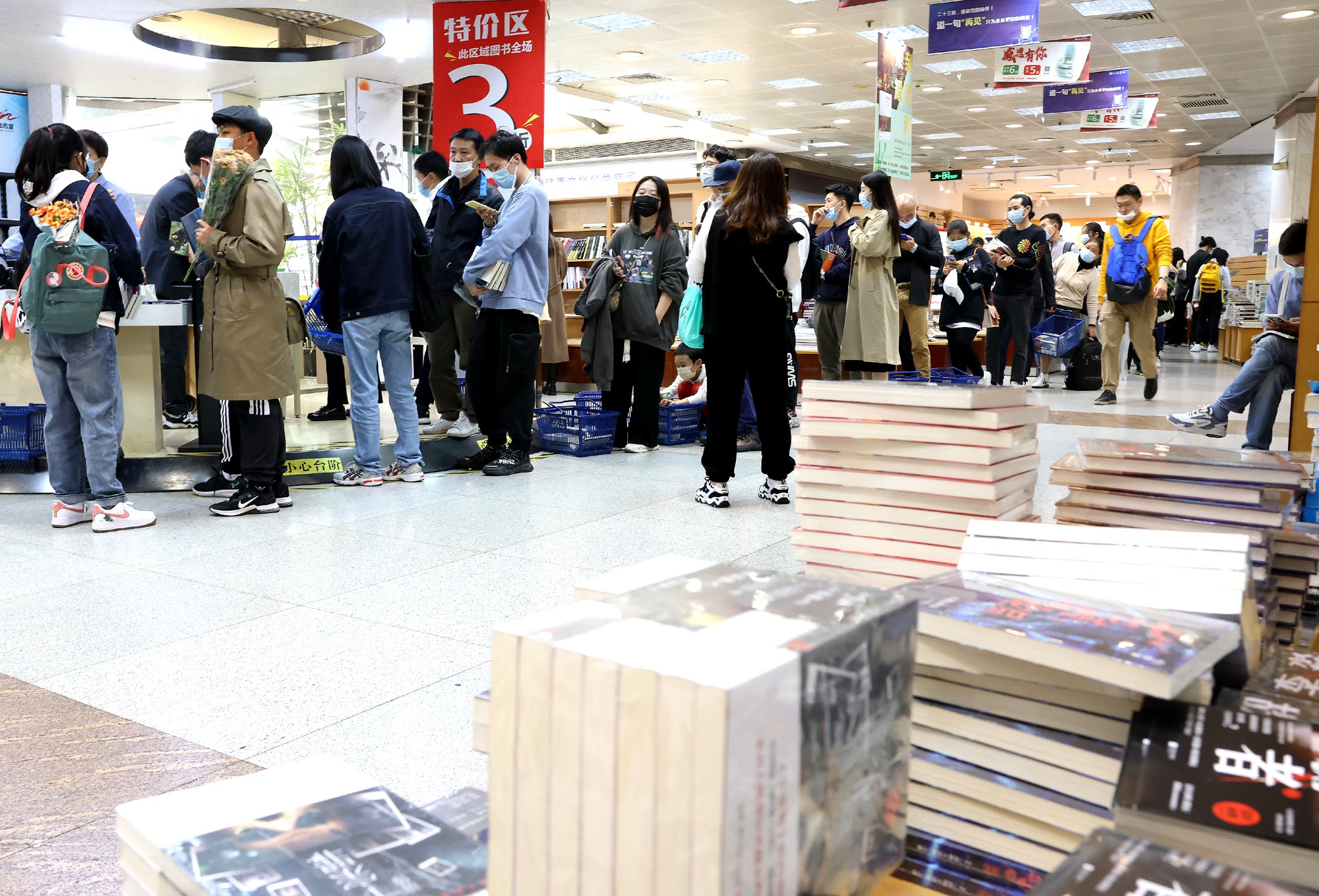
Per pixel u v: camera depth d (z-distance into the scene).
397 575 3.16
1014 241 8.62
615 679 0.64
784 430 4.24
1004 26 8.34
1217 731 0.85
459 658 2.42
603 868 0.65
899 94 7.97
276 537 3.68
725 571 0.90
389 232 4.52
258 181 3.86
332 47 8.88
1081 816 0.86
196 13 8.66
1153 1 10.13
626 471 5.13
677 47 11.94
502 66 6.73
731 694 0.59
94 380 3.72
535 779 0.69
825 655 0.69
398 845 0.92
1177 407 7.96
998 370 8.91
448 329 5.48
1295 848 0.70
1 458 4.72
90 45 8.54
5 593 2.98
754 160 4.00
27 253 3.78
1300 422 3.80
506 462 5.03
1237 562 1.10
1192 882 0.66
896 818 0.81
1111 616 0.94
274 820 0.96
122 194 4.66
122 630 2.64
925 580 1.08
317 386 8.01
